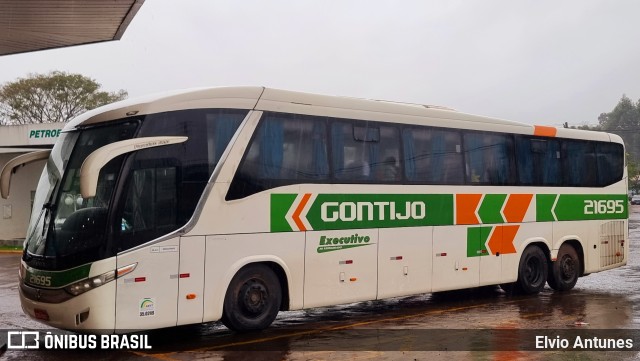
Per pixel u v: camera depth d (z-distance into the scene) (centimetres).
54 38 1284
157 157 859
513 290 1419
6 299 1384
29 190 3253
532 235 1390
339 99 1065
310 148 1016
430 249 1179
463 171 1250
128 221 827
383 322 1084
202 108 906
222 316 920
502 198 1324
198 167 894
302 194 998
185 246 869
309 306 1001
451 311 1205
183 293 865
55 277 817
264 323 958
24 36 1262
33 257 853
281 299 989
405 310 1223
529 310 1214
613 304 1289
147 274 834
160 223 852
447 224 1211
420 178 1171
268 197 959
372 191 1091
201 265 884
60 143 921
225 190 914
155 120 863
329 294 1027
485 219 1287
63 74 4831
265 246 952
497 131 1330
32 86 4741
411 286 1144
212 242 896
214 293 896
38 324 1070
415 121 1176
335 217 1038
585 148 1533
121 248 816
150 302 834
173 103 882
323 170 1029
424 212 1172
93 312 796
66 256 815
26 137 3034
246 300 939
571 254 1486
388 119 1133
